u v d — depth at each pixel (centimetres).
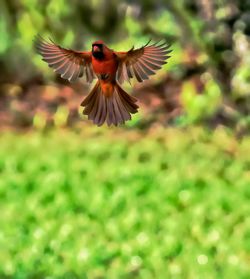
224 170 1611
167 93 1962
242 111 1770
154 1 1891
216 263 1092
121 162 1711
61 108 2058
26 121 2069
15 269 1084
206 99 1800
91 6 2139
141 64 327
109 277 1055
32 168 1664
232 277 1034
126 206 1388
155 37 1888
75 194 1457
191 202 1395
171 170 1620
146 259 1116
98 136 1948
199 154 1716
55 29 2167
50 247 1166
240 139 1777
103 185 1523
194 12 1716
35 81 2167
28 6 2159
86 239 1212
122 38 2139
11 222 1316
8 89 2156
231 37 1706
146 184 1505
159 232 1247
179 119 1866
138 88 1977
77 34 2161
